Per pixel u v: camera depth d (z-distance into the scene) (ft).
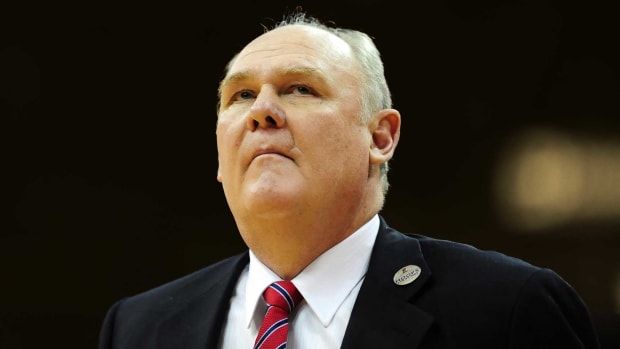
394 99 63.57
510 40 62.59
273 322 22.34
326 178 22.35
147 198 64.75
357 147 23.17
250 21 65.98
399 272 22.89
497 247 60.54
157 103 66.03
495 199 61.11
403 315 21.71
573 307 21.94
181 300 25.55
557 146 60.59
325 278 23.04
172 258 63.82
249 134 22.49
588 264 58.54
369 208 24.04
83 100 65.82
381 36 64.18
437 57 63.57
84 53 66.23
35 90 65.67
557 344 21.09
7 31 65.92
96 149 65.16
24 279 63.00
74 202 64.34
